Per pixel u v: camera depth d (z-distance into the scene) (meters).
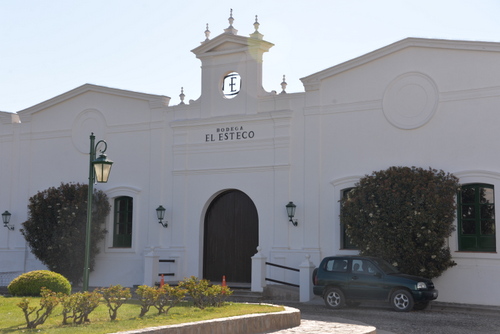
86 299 11.49
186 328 10.82
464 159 19.33
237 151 23.53
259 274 20.95
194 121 24.38
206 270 24.16
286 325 13.21
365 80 21.27
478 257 18.70
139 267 25.08
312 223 21.78
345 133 21.48
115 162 26.20
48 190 25.91
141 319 11.94
